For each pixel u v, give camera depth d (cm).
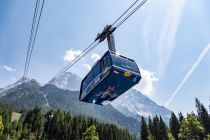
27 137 12788
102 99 2095
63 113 16038
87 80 2194
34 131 13838
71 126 14550
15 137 12119
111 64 1727
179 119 11862
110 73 1728
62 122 14500
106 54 1841
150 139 11331
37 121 14275
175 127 11462
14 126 13038
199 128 8819
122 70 1753
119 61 1780
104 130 14875
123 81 1811
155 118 12688
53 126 14312
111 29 1634
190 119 8925
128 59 1869
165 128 11994
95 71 2012
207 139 8800
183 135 8875
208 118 10381
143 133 12138
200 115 10756
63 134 14062
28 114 15012
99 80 1880
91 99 2192
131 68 1812
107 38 1712
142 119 12569
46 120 14862
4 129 12106
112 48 1778
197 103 11138
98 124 15362
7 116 13688
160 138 11781
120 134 16025
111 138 14725
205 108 10706
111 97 2014
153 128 12294
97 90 1977
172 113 11981
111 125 16262
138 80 1844
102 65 1880
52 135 14075
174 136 11312
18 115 19938
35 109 15238
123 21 1422
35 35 1622
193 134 8669
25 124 13962
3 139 11150
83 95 2241
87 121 16112
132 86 1878
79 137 14025
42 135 13862
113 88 1873
